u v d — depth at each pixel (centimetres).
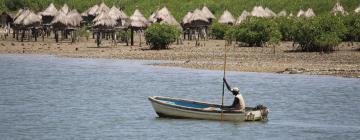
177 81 12762
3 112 9362
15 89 11825
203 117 8631
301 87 11781
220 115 8531
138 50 19800
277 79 12862
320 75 13362
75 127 8294
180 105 8994
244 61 15738
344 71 13788
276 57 16375
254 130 8112
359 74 13438
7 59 17900
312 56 16438
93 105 9981
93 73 14288
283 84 12175
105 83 12625
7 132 7988
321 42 17350
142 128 8194
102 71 14650
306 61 15425
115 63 16500
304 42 17662
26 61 17312
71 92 11438
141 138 7644
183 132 7962
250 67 14612
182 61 16438
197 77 13312
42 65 16188
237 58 16412
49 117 8962
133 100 10481
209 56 17200
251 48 19212
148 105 9981
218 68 14700
